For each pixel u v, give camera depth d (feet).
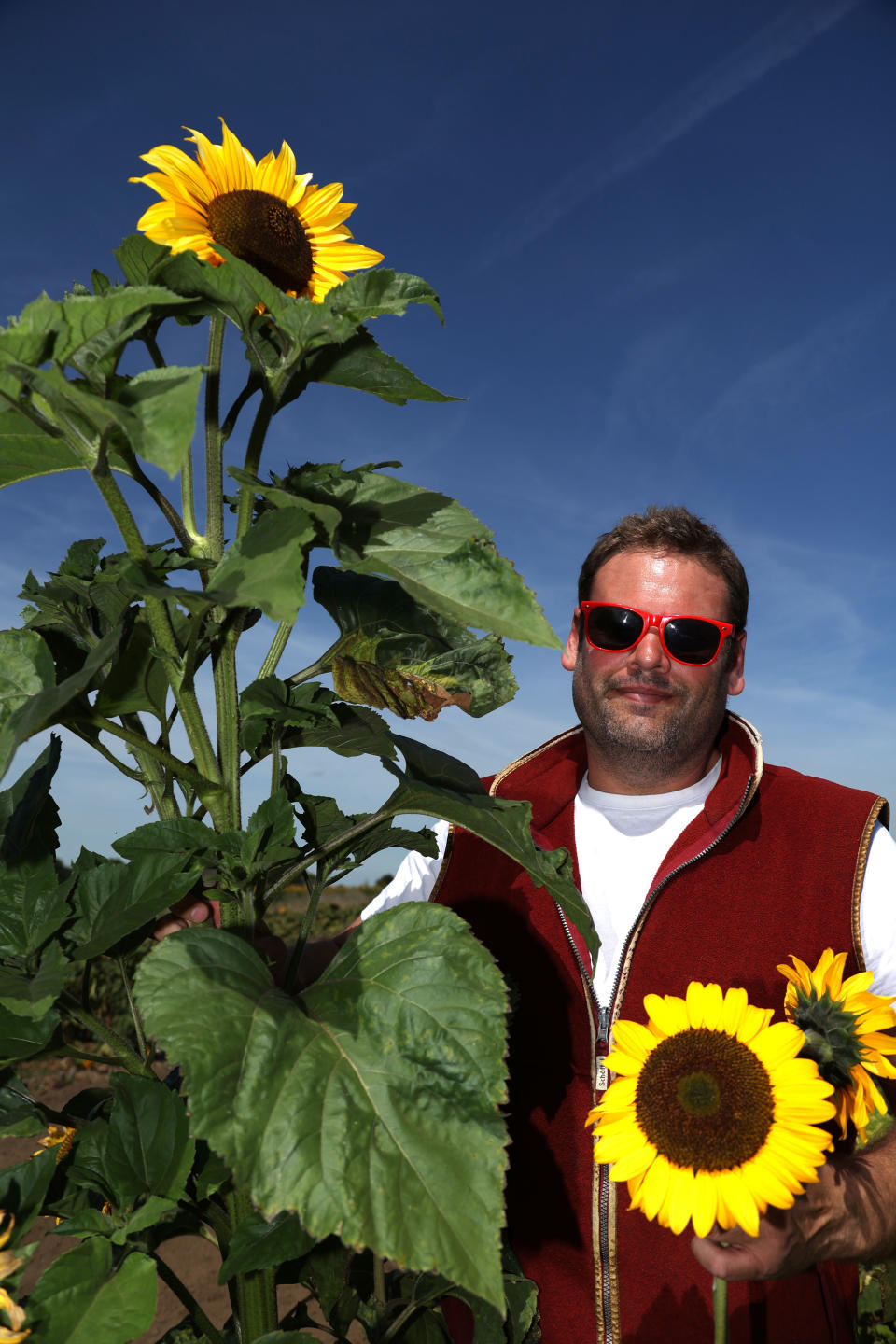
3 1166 14.62
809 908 6.13
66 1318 3.19
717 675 6.84
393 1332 4.57
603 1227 5.79
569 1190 5.99
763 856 6.33
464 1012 3.36
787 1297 5.54
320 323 3.64
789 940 6.09
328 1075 3.15
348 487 4.11
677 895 6.33
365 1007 3.43
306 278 4.36
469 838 7.18
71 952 3.71
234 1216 3.87
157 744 4.26
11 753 3.03
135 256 3.67
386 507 4.04
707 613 6.89
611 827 7.03
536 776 7.53
